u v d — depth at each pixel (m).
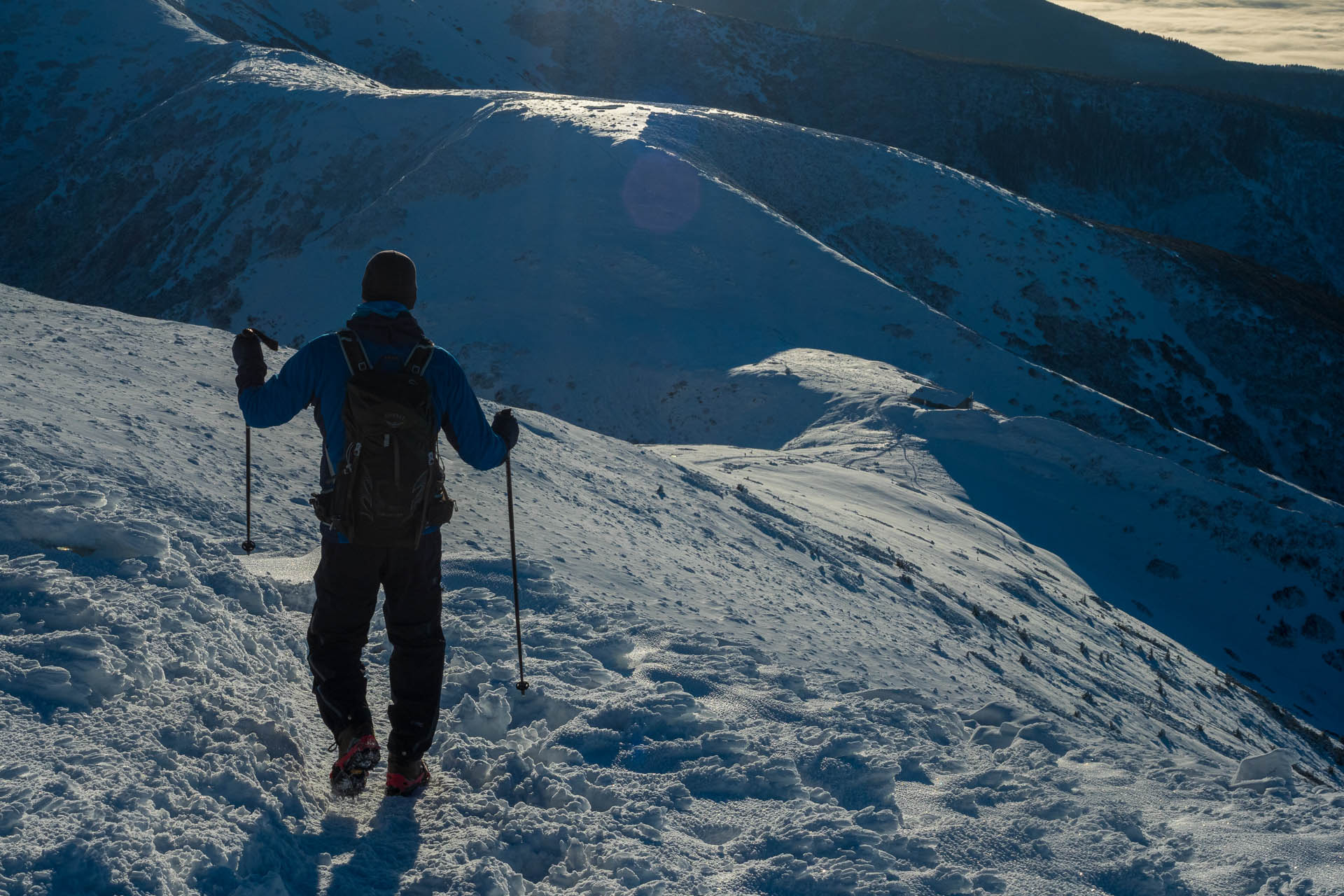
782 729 4.24
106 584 3.77
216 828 2.58
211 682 3.47
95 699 3.02
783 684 4.98
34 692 2.94
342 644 3.24
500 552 6.44
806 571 11.35
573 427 15.01
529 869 2.94
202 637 3.75
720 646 5.45
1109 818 3.53
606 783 3.47
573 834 3.03
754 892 2.86
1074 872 3.15
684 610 6.54
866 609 10.61
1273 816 3.69
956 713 5.22
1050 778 4.07
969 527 25.67
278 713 3.52
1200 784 4.21
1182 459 40.41
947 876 2.98
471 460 3.28
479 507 7.68
